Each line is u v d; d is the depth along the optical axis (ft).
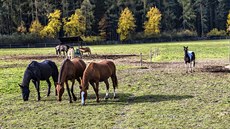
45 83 65.26
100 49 196.44
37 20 310.65
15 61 118.42
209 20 405.39
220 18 395.14
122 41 312.91
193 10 375.45
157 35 339.16
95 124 35.12
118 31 328.49
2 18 322.96
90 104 45.91
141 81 65.05
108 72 48.49
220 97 47.29
